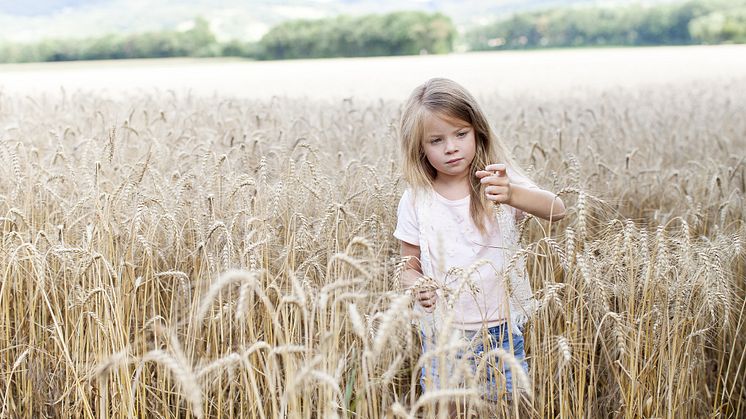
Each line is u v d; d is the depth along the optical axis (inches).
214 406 131.1
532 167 185.6
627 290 120.0
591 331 125.9
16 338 142.6
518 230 126.6
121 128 226.1
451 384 80.7
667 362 119.9
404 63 1565.0
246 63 1899.6
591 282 115.5
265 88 782.5
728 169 206.5
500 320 114.0
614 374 122.6
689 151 275.3
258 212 139.0
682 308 122.0
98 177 145.6
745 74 871.1
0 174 181.5
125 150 219.3
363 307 122.0
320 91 687.7
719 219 178.2
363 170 171.0
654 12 2434.8
